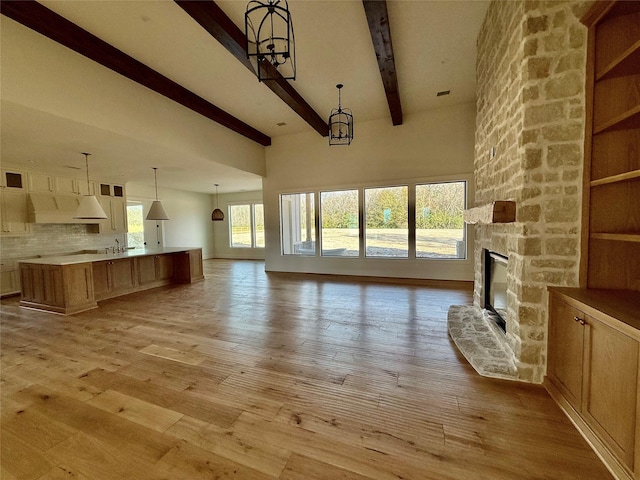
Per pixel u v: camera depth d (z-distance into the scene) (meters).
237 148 6.37
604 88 1.89
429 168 5.96
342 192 6.85
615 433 1.42
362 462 1.50
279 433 1.72
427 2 2.96
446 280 6.00
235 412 1.92
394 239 6.44
